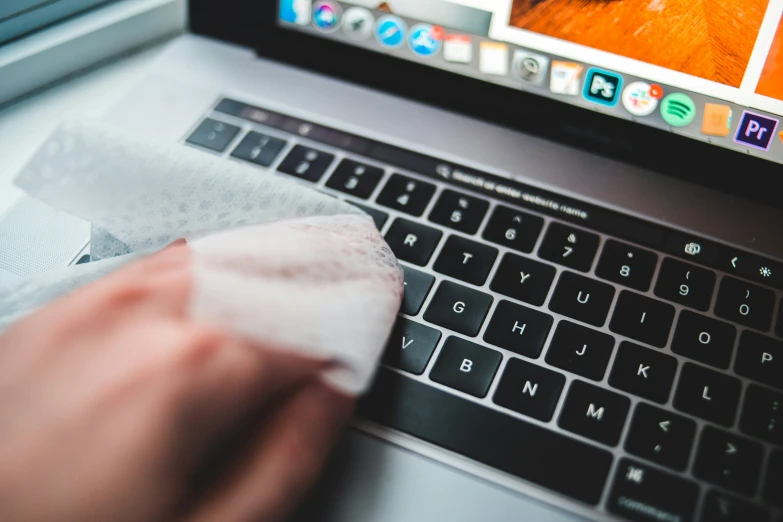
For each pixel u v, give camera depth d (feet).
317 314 0.87
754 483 0.98
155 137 1.26
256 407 0.79
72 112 1.48
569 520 0.96
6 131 1.42
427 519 0.96
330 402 0.83
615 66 1.29
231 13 1.53
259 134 1.41
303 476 0.79
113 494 0.69
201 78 1.52
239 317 0.84
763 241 1.25
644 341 1.12
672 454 1.01
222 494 0.75
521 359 1.10
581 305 1.16
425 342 1.11
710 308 1.16
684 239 1.25
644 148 1.34
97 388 0.76
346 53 1.48
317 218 1.09
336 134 1.41
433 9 1.36
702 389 1.07
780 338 1.13
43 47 1.47
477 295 1.17
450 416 1.04
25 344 0.82
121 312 0.85
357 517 0.95
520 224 1.27
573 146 1.41
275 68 1.55
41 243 1.25
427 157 1.38
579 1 1.26
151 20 1.63
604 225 1.27
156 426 0.73
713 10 1.17
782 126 1.22
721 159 1.29
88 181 1.12
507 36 1.34
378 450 1.01
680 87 1.26
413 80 1.46
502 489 0.99
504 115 1.43
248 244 0.94
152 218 1.12
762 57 1.17
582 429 1.03
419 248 1.23
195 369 0.77
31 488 0.69
